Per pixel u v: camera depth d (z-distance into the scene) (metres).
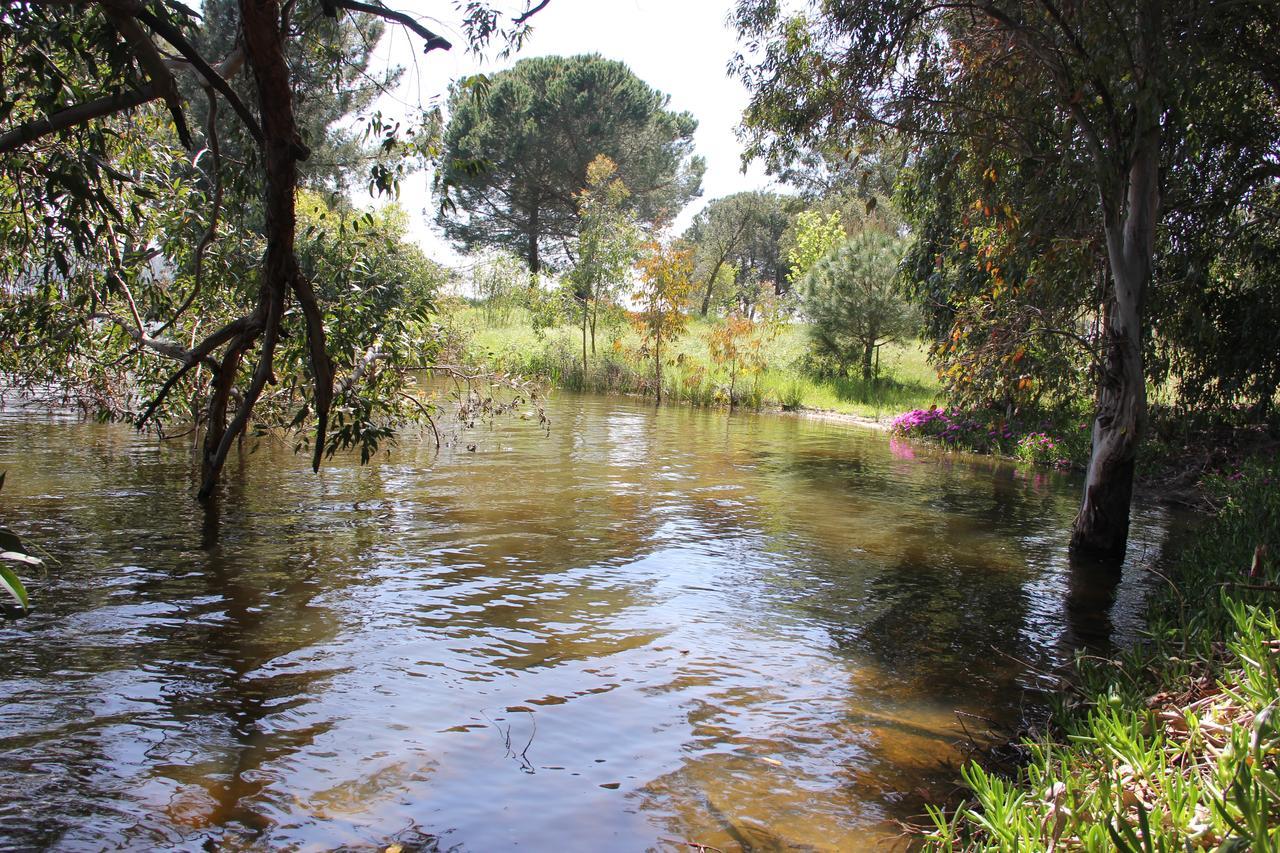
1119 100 7.64
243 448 11.42
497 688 4.68
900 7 8.30
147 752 3.80
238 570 6.42
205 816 3.33
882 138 9.93
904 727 4.44
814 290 26.50
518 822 3.40
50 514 7.66
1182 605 5.60
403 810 3.45
